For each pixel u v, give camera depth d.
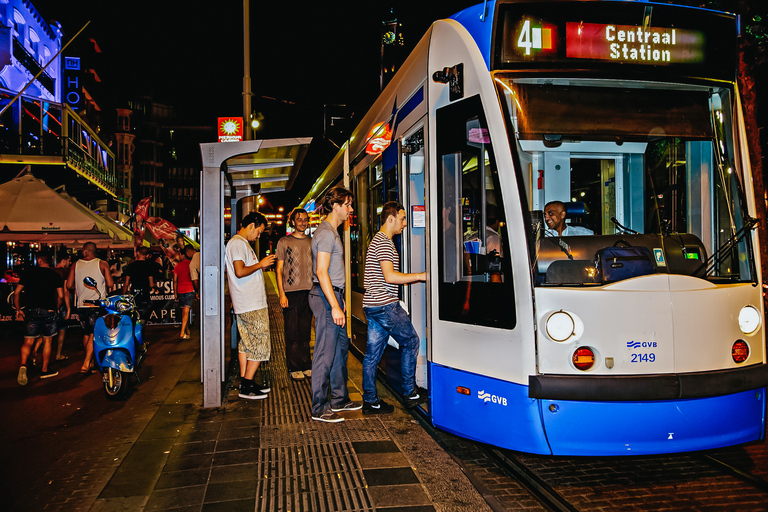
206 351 5.30
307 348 6.52
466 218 3.68
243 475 3.59
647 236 3.49
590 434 3.13
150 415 5.24
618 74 3.48
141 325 6.37
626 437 3.14
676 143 3.92
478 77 3.50
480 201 3.51
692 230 3.80
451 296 3.80
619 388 3.06
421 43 4.44
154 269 9.84
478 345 3.52
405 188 4.79
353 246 7.46
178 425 4.74
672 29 3.57
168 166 74.69
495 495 3.32
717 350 3.25
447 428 3.80
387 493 3.29
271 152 6.37
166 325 11.76
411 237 4.82
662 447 3.15
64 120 19.11
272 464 3.78
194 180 75.88
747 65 6.93
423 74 4.27
